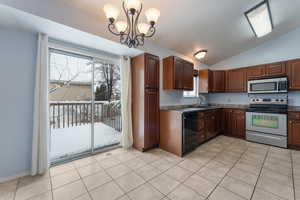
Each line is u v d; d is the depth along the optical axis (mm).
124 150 2852
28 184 1725
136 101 2912
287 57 3432
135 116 2941
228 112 3967
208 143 3324
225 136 3939
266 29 2898
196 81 4348
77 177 1891
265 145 3178
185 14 2271
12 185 1701
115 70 3688
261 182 1773
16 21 1673
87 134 3592
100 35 2119
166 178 1871
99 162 2332
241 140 3568
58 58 2941
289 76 3164
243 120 3660
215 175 1941
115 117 3809
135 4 1317
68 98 3451
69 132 3576
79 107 3676
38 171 1959
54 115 3387
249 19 2568
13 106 1825
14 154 1841
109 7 1413
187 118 2701
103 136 3514
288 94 3408
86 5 1855
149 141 2828
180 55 3680
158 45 3096
